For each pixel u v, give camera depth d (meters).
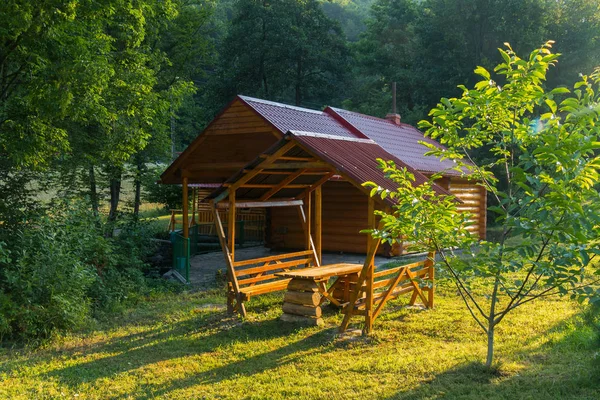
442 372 6.37
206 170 15.24
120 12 12.37
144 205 39.03
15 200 11.16
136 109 13.18
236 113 14.38
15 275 8.61
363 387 6.06
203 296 11.52
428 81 35.34
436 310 9.47
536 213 5.24
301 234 18.77
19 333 8.31
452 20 33.50
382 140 18.48
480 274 6.03
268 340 8.11
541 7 30.88
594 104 5.41
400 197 6.50
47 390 6.25
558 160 5.06
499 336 7.69
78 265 9.46
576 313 8.66
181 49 22.31
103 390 6.26
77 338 8.48
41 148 10.41
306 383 6.26
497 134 6.49
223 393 6.04
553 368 6.23
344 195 17.61
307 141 8.80
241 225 20.80
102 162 14.58
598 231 5.29
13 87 11.36
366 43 44.97
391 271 8.84
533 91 5.74
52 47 10.13
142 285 11.84
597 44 30.67
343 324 8.37
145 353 7.65
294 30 39.31
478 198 21.45
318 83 43.03
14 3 9.00
